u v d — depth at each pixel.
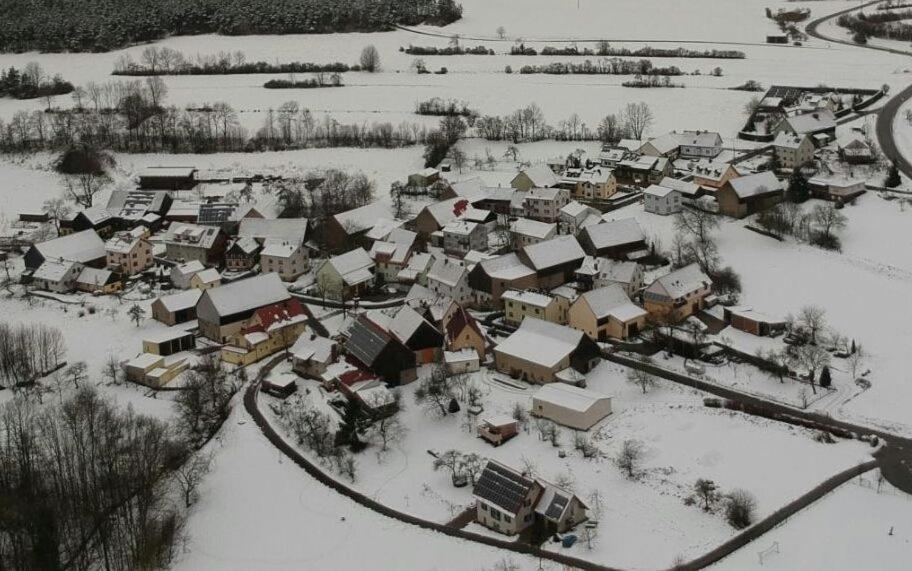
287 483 133.25
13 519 119.81
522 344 160.38
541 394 146.50
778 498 122.38
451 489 130.12
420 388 153.88
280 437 144.88
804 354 155.75
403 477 133.62
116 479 126.12
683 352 160.88
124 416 147.00
